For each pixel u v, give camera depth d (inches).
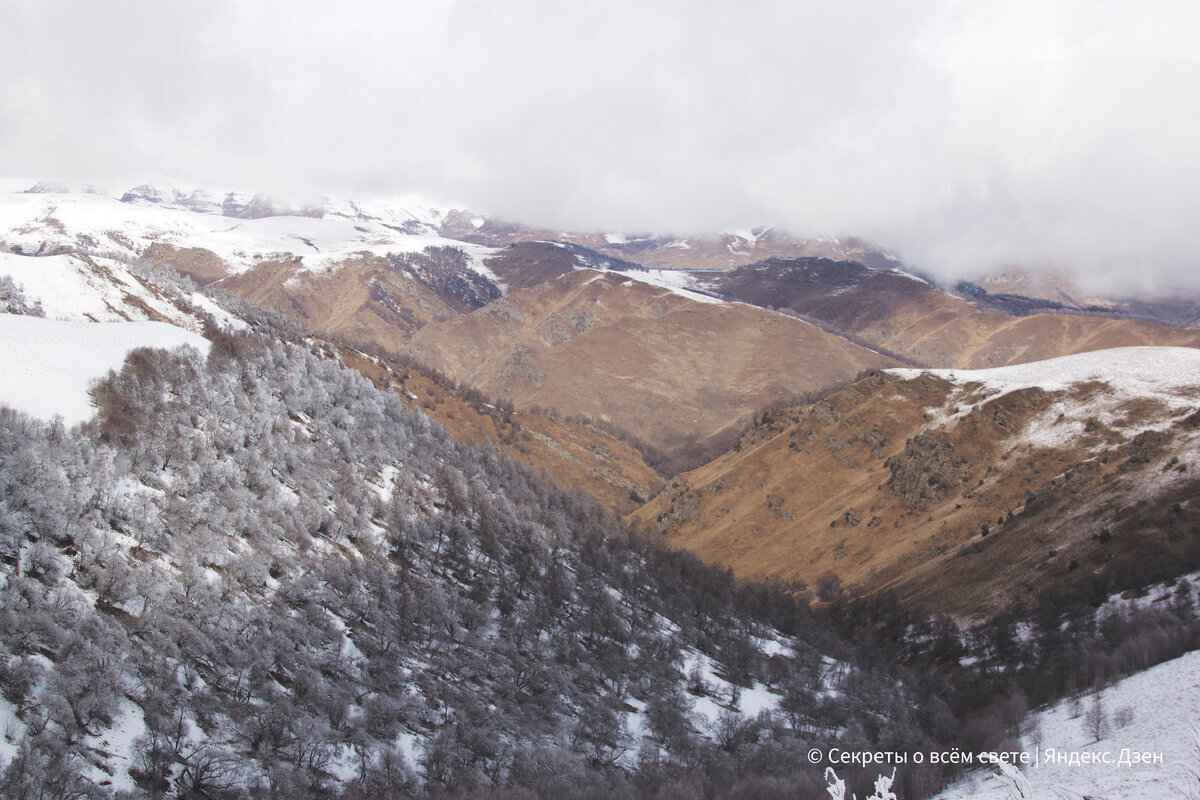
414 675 5388.8
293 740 4232.3
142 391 6727.4
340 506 7135.8
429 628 6087.6
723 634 7687.0
